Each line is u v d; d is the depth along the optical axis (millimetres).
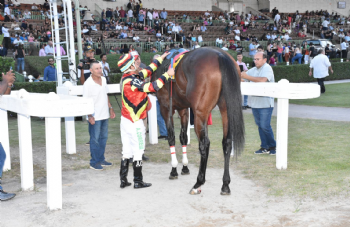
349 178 4395
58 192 3801
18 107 4004
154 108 6910
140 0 29391
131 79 4230
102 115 5316
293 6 39250
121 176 4516
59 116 3639
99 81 5305
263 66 5531
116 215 3625
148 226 3340
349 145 6172
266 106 5465
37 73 14695
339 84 17516
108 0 30125
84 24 22531
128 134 4395
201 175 4094
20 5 25875
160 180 4770
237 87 3752
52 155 3748
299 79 19734
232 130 3732
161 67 4840
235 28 30531
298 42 28922
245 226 3262
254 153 5914
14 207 3926
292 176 4602
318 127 7809
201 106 3844
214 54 3891
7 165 5406
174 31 26078
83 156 6184
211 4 35750
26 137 4438
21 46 16281
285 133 4887
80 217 3600
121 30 24656
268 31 31938
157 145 6875
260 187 4297
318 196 3879
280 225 3252
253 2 39000
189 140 6828
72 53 9414
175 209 3730
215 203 3861
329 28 34688
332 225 3191
